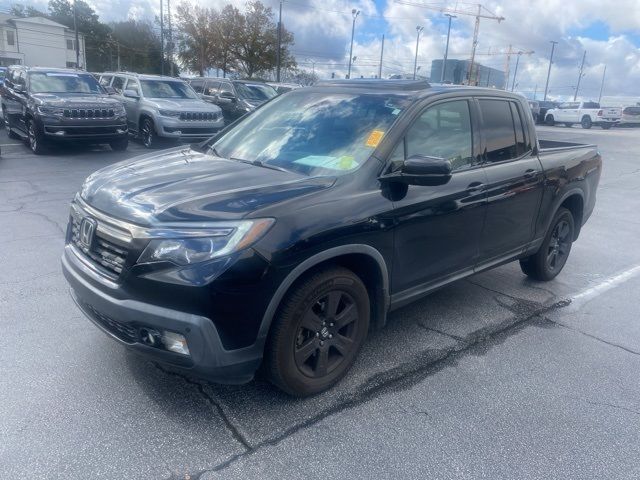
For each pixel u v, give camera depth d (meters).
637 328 4.66
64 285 4.94
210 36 56.06
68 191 8.91
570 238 5.77
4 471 2.65
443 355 4.03
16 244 6.05
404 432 3.11
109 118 13.05
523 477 2.80
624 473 2.86
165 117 13.98
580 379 3.78
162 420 3.10
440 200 3.82
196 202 3.01
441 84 4.48
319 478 2.72
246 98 17.89
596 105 36.34
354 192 3.35
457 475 2.79
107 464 2.74
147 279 2.82
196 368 2.87
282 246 2.91
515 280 5.73
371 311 3.75
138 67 65.69
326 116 4.07
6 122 15.00
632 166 15.67
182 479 2.67
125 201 3.14
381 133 3.68
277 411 3.24
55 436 2.92
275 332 3.05
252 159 3.94
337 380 3.52
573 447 3.05
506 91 4.84
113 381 3.45
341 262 3.41
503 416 3.31
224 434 3.01
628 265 6.41
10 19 74.50
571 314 4.90
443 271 4.08
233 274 2.78
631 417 3.35
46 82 13.39
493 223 4.43
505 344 4.26
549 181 5.03
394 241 3.54
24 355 3.70
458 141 4.16
